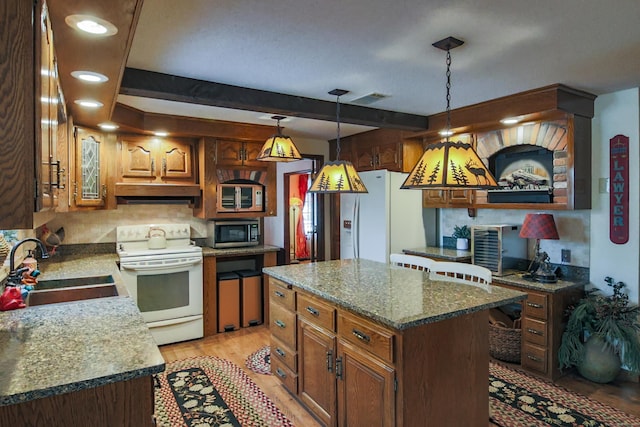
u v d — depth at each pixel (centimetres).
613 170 317
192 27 192
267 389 298
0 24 104
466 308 194
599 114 324
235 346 386
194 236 454
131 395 130
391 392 183
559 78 277
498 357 347
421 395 185
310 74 261
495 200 370
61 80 210
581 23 191
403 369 179
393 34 202
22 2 106
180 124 388
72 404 123
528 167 359
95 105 265
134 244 405
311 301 247
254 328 440
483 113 342
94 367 125
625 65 251
